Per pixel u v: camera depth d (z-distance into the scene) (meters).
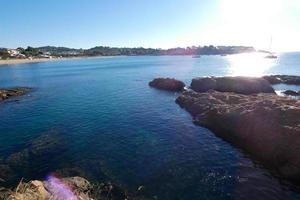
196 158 19.23
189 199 14.34
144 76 81.44
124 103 39.00
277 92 48.09
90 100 41.91
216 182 15.91
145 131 25.45
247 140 21.58
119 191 14.97
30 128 26.92
